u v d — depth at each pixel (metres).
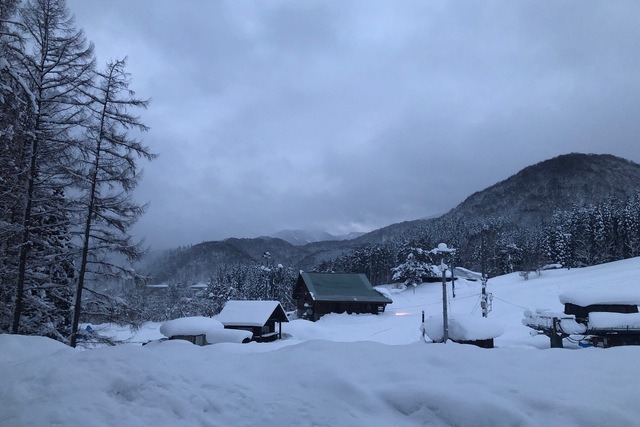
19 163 15.80
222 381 5.84
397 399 5.07
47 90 16.78
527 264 80.06
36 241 16.06
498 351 6.67
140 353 6.72
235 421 5.00
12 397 5.62
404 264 77.62
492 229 133.25
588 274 55.00
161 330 21.92
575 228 86.44
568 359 6.20
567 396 4.84
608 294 23.42
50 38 16.86
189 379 5.90
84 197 17.64
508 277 70.19
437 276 79.00
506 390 5.07
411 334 32.38
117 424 4.94
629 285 41.09
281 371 6.12
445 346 6.86
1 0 14.18
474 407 4.69
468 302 51.25
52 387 5.73
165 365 6.29
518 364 6.01
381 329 37.31
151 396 5.48
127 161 17.88
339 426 4.70
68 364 6.34
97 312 17.73
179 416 5.12
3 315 16.36
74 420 5.03
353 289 54.75
